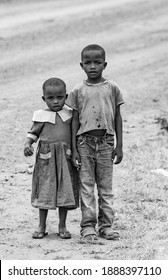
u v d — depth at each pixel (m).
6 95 15.37
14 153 10.66
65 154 7.02
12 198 8.55
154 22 26.36
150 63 19.53
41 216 7.14
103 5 30.77
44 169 7.03
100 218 7.26
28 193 8.79
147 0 32.00
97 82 7.11
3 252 6.69
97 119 7.04
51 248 6.82
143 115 13.80
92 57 6.97
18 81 16.98
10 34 23.50
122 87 16.47
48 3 31.67
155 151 10.73
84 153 7.08
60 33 23.89
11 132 11.95
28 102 14.63
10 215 7.89
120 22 26.36
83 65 7.07
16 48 21.30
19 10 29.41
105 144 7.12
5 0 31.81
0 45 21.64
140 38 23.36
